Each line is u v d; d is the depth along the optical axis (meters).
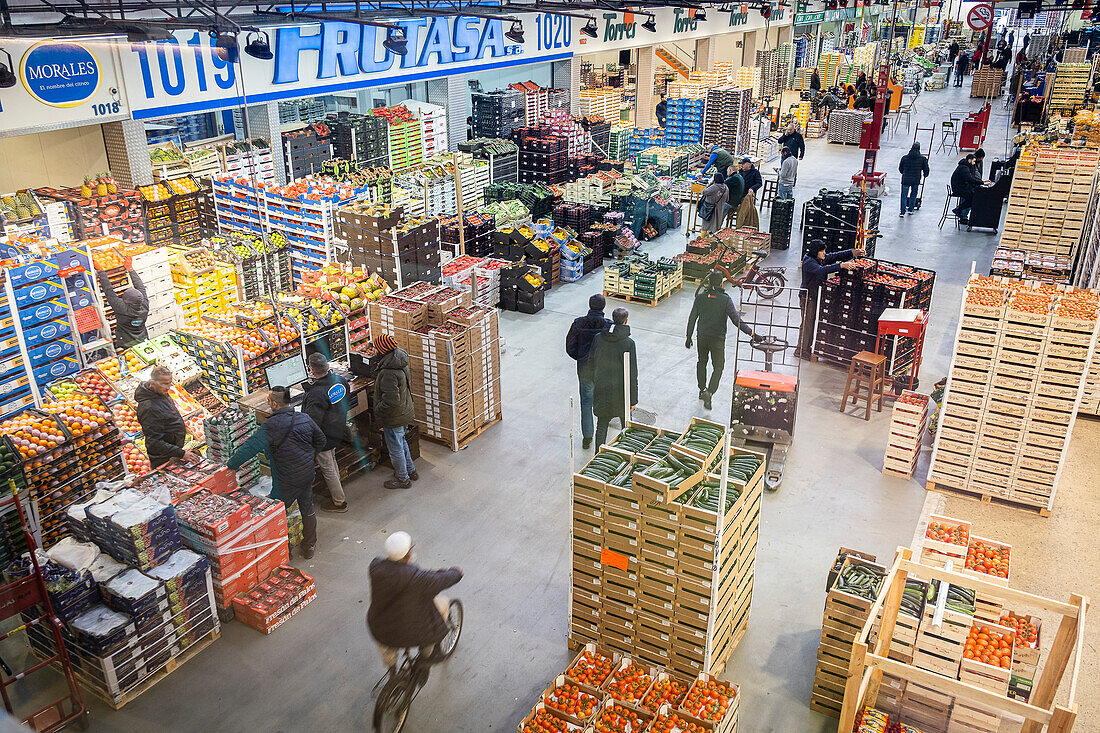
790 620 7.01
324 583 7.34
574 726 5.32
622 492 5.85
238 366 8.95
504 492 8.80
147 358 9.23
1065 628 5.11
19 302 8.20
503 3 19.31
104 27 8.09
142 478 6.86
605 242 16.30
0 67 6.72
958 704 5.34
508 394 11.02
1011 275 12.14
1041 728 4.80
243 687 6.14
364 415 9.05
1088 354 7.77
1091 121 20.03
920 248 17.36
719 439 6.41
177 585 6.21
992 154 26.56
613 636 6.37
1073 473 9.37
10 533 6.71
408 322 9.33
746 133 25.02
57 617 5.80
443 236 14.33
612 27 24.23
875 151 20.95
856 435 10.04
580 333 9.07
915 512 8.55
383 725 5.76
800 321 12.88
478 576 7.50
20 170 12.16
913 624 5.44
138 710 5.88
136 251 9.95
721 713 5.30
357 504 8.57
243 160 15.72
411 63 16.92
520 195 16.73
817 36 44.69
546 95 23.97
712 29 30.06
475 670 6.39
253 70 12.67
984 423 8.45
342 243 12.61
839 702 5.95
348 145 18.14
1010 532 8.25
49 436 7.11
